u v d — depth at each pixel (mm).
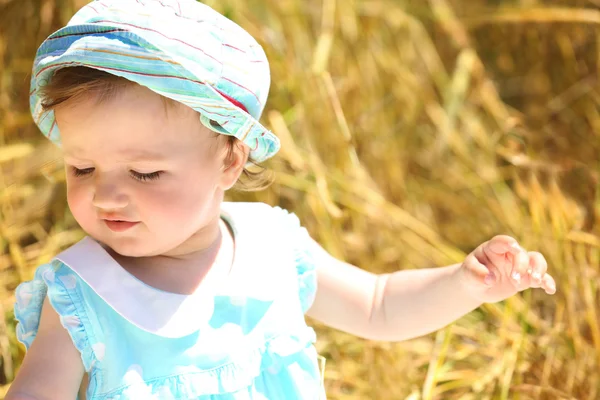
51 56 2279
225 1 4406
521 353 3439
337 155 4488
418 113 5004
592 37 5156
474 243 4582
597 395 3369
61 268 2377
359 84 4801
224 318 2428
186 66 2205
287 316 2514
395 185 4707
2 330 3484
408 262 4309
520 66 5371
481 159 4820
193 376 2334
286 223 2775
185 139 2336
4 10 4535
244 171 2816
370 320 2775
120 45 2203
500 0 5406
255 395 2410
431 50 5164
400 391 3518
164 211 2326
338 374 3645
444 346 3385
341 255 4168
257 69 2494
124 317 2303
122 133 2252
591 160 4773
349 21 4938
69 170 2363
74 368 2328
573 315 3486
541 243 3834
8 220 4039
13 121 4340
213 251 2545
